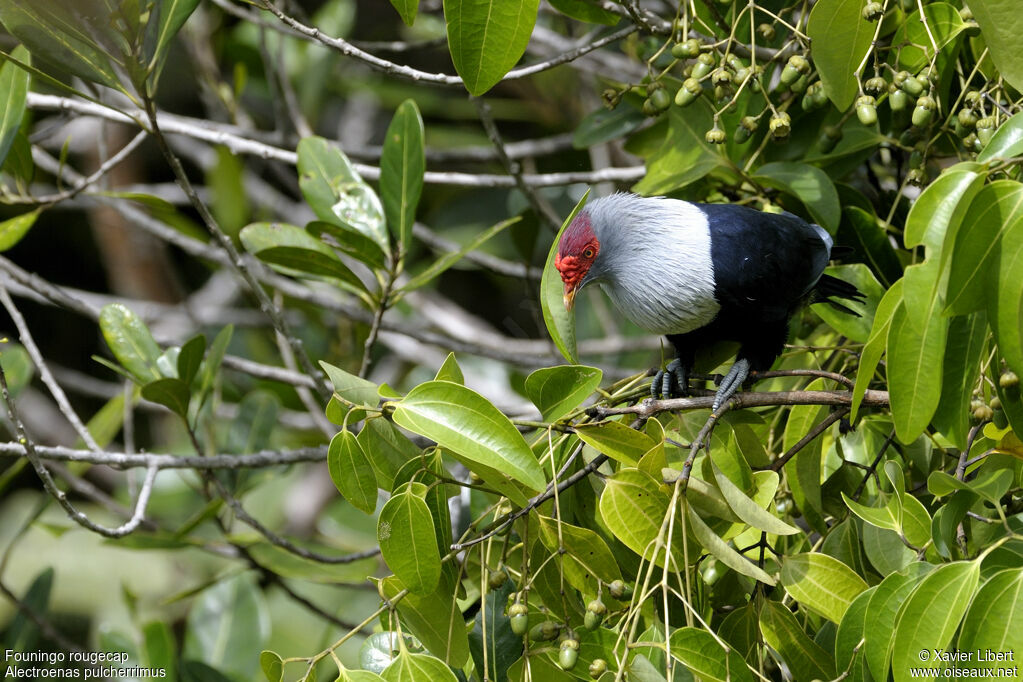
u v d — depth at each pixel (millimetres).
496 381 17156
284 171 16500
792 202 9289
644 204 8508
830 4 7082
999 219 5359
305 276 9789
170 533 11062
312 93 16234
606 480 6340
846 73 7410
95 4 7020
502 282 17703
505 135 18750
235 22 16906
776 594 6789
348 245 9242
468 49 6590
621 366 16469
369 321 12406
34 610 11031
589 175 10953
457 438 6023
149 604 16797
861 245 8797
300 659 5934
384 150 9570
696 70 7641
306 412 15281
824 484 7480
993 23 6367
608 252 8523
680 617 6590
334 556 11344
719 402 7004
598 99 15758
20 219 9961
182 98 18484
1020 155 5723
